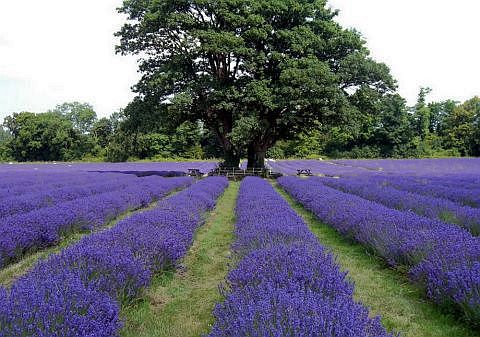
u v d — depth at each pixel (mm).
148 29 25562
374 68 26578
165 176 29094
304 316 3123
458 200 12789
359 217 8281
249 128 24359
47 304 3350
